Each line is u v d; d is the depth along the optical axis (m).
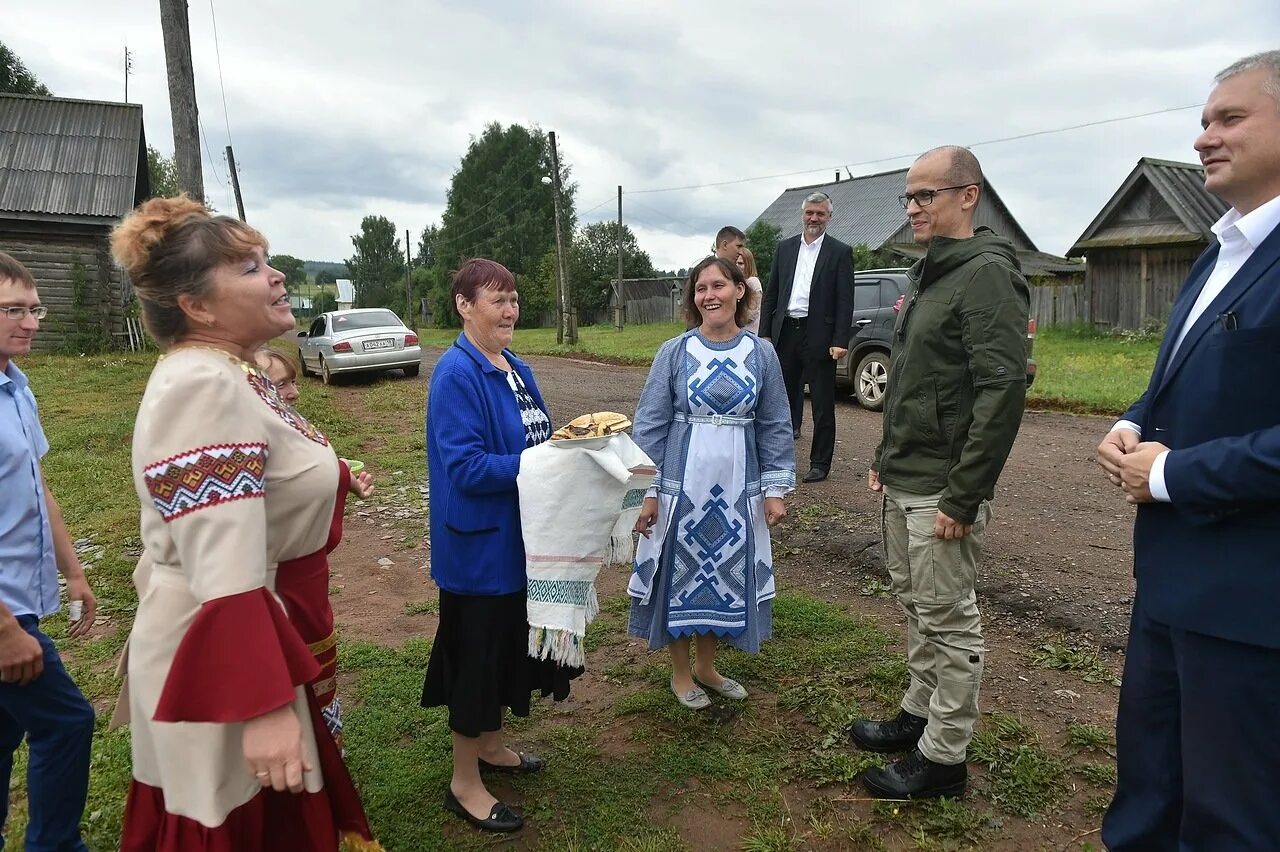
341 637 4.05
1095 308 18.84
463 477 2.33
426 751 2.99
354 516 6.18
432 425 2.44
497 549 2.44
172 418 1.48
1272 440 1.55
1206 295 1.88
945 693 2.56
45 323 16.73
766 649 3.71
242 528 1.47
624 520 2.41
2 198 16.16
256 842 1.60
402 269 98.75
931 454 2.55
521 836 2.53
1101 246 18.19
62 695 2.13
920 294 2.61
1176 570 1.79
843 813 2.60
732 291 3.05
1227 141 1.72
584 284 48.38
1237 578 1.67
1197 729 1.76
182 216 1.61
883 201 33.97
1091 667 3.41
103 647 4.00
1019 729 2.95
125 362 15.13
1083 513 5.46
